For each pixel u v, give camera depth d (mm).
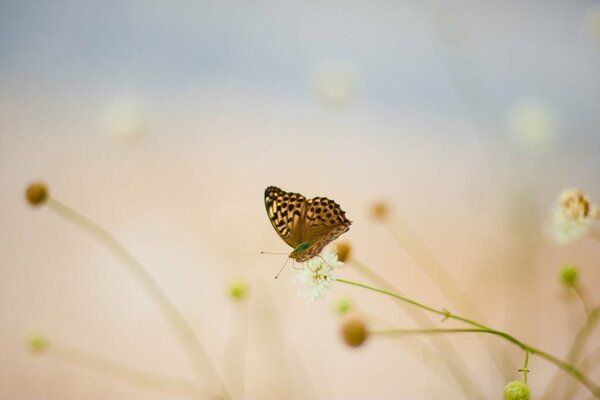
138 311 1262
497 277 1214
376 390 1124
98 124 1694
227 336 1169
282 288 1146
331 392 1125
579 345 936
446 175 1587
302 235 879
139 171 1589
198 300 1229
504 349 1038
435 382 1101
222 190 1533
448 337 1142
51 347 1162
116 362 1165
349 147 1708
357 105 1853
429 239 1386
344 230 866
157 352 1177
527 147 1184
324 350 1164
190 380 1128
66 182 1543
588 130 1517
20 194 1521
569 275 914
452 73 1858
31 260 1380
